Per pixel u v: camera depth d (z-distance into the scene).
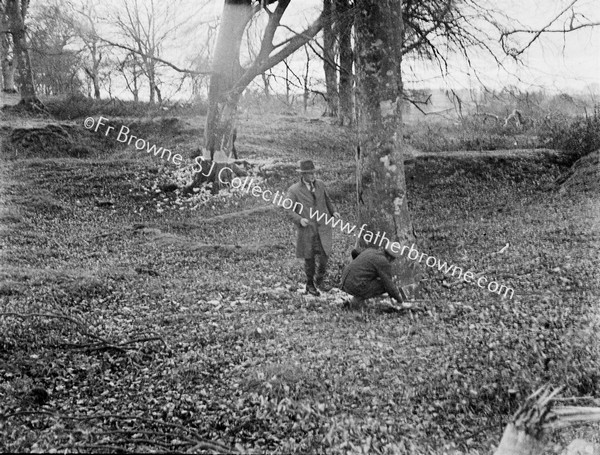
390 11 11.18
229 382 7.36
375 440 5.74
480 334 8.05
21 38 36.12
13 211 19.73
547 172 20.33
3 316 9.35
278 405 6.59
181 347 8.62
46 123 31.31
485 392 6.56
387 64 11.23
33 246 15.83
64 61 37.66
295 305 10.66
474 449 5.57
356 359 7.73
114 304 10.70
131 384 7.45
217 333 9.09
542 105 26.81
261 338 8.86
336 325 9.33
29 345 8.47
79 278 12.10
